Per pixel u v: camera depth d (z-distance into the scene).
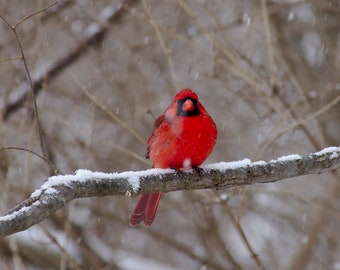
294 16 13.28
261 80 11.22
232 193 10.50
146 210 8.47
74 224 12.42
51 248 11.99
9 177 10.99
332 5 13.23
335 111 12.75
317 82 13.07
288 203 13.09
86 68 12.97
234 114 12.80
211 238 12.31
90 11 12.85
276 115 12.08
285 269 13.62
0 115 11.43
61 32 13.15
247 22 11.80
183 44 12.81
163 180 7.18
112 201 12.83
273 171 7.66
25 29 12.30
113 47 13.09
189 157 7.73
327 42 13.07
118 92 12.57
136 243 14.15
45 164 12.18
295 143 12.75
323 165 7.81
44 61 11.84
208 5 12.73
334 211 12.12
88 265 12.16
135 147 12.52
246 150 12.53
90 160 12.52
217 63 12.20
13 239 10.40
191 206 12.48
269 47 10.64
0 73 12.01
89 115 12.61
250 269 13.59
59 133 12.64
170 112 7.88
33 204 5.70
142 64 12.83
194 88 12.80
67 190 6.00
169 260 14.01
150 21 10.75
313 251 12.98
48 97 12.77
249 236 13.75
